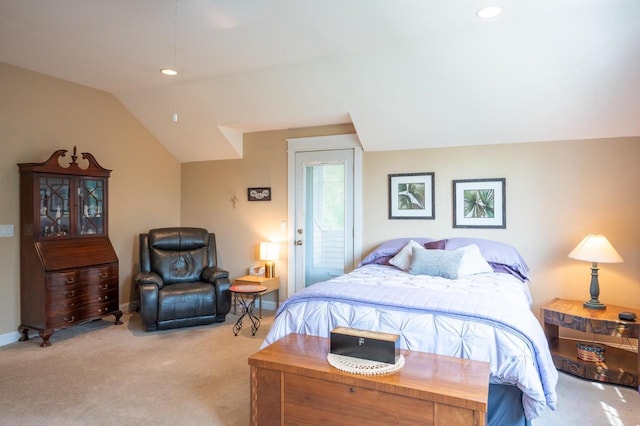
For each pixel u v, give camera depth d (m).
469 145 4.03
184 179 5.57
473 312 2.12
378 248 4.17
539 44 2.95
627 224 3.46
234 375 2.94
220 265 5.38
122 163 4.82
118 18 2.78
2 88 3.66
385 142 4.30
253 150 5.15
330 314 2.41
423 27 2.90
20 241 3.77
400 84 3.59
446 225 4.13
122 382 2.82
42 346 3.54
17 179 3.77
